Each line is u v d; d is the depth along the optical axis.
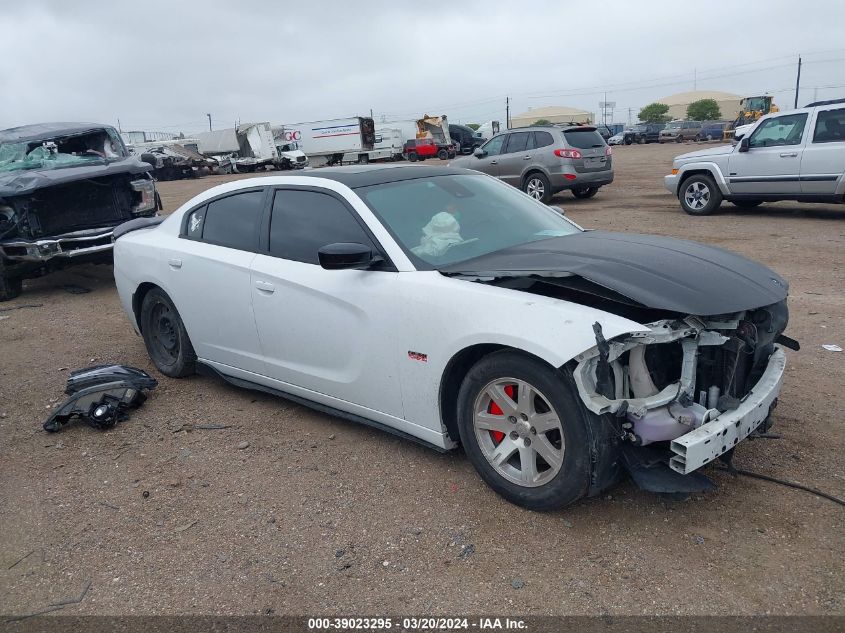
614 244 3.72
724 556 2.88
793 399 4.38
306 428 4.39
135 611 2.79
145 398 4.96
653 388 3.03
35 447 4.37
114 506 3.61
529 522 3.19
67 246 8.74
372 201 3.92
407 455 3.92
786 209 12.95
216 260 4.57
